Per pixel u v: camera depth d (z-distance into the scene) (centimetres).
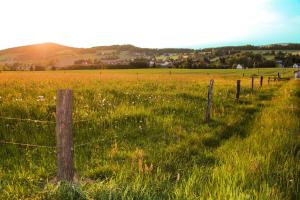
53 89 1933
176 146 898
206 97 1936
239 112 1491
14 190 588
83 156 808
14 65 15800
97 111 1241
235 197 543
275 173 669
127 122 1123
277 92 2933
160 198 552
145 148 878
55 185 579
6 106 1170
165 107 1416
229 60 18088
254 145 871
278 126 1120
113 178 672
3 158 773
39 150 819
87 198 534
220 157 803
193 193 568
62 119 593
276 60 18825
